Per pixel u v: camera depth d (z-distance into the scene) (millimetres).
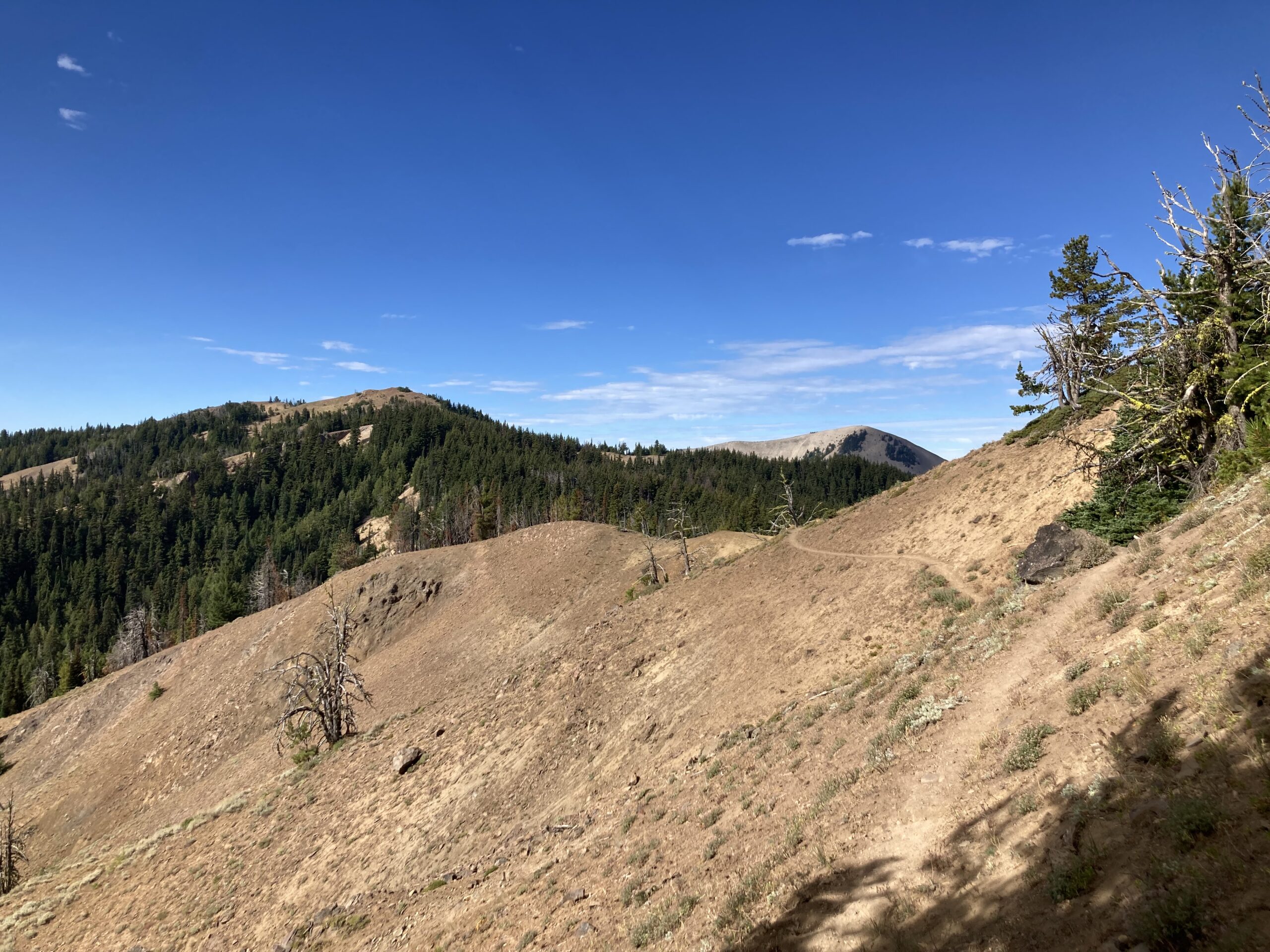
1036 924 7383
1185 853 6695
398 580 104812
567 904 17281
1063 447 38875
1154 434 26312
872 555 42250
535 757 37562
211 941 31734
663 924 12906
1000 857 9164
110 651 162750
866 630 31281
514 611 88312
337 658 61906
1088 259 49062
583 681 44375
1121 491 26609
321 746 60469
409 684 80500
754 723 27406
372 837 36594
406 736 50875
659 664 41625
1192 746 8336
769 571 48281
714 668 36906
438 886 26953
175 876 40969
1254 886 5684
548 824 28641
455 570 106062
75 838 72938
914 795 12586
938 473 53031
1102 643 13844
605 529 106562
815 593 39281
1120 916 6531
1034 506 35375
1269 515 13492
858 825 12555
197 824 49562
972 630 21609
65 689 124938
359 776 46281
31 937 38562
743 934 10969
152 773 79188
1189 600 12648
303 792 47656
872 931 9156
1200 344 24922
